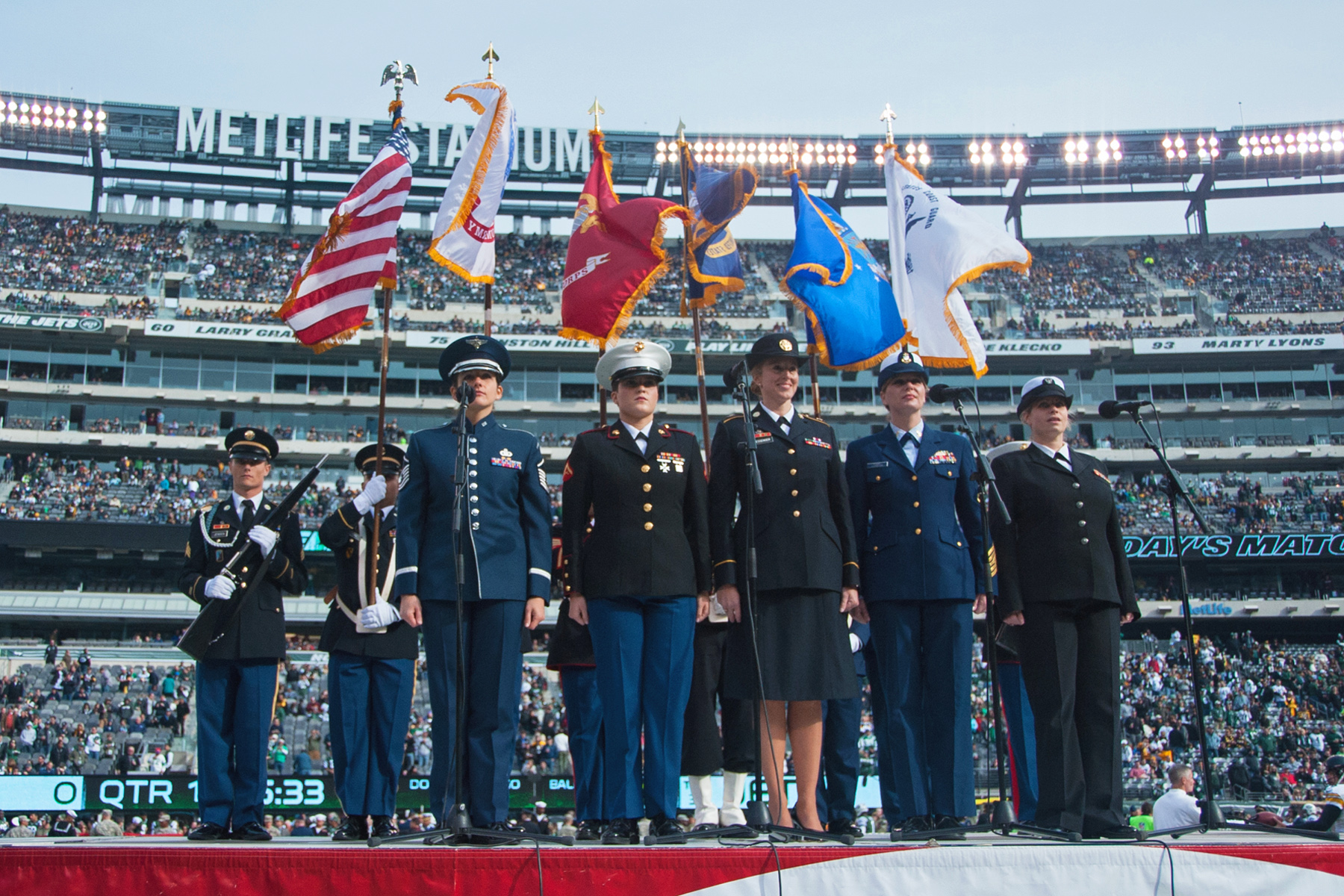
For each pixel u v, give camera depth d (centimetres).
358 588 880
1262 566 4762
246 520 882
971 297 5875
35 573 4466
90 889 586
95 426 4931
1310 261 6047
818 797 918
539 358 5231
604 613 733
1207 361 5425
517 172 5778
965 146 5803
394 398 5166
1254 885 616
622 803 696
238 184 5888
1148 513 4972
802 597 764
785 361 810
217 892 585
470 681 741
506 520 768
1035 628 788
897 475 820
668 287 5631
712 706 935
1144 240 6378
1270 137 5803
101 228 5703
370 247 1041
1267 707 3834
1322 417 5362
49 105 5444
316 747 3033
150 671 3741
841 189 5766
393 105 1116
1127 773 3088
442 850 594
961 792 771
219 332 5000
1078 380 5484
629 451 764
